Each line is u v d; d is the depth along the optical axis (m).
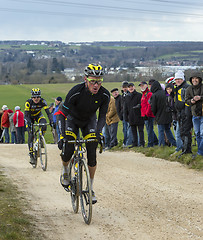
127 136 19.77
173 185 10.05
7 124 28.41
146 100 17.06
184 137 13.59
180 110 13.63
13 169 13.77
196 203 8.27
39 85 134.50
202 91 12.49
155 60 129.38
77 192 7.58
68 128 7.85
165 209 7.90
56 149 19.39
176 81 13.71
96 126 7.72
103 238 6.32
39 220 7.23
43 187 10.36
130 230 6.67
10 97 109.94
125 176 11.59
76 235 6.50
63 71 147.50
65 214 7.77
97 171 12.63
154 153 15.63
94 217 7.48
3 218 6.96
